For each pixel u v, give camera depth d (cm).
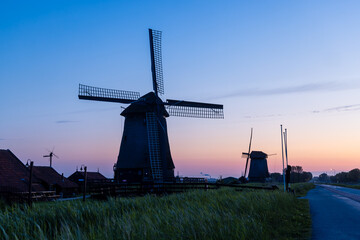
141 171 4216
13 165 4116
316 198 2998
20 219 1112
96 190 2691
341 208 2070
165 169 3978
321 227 1336
